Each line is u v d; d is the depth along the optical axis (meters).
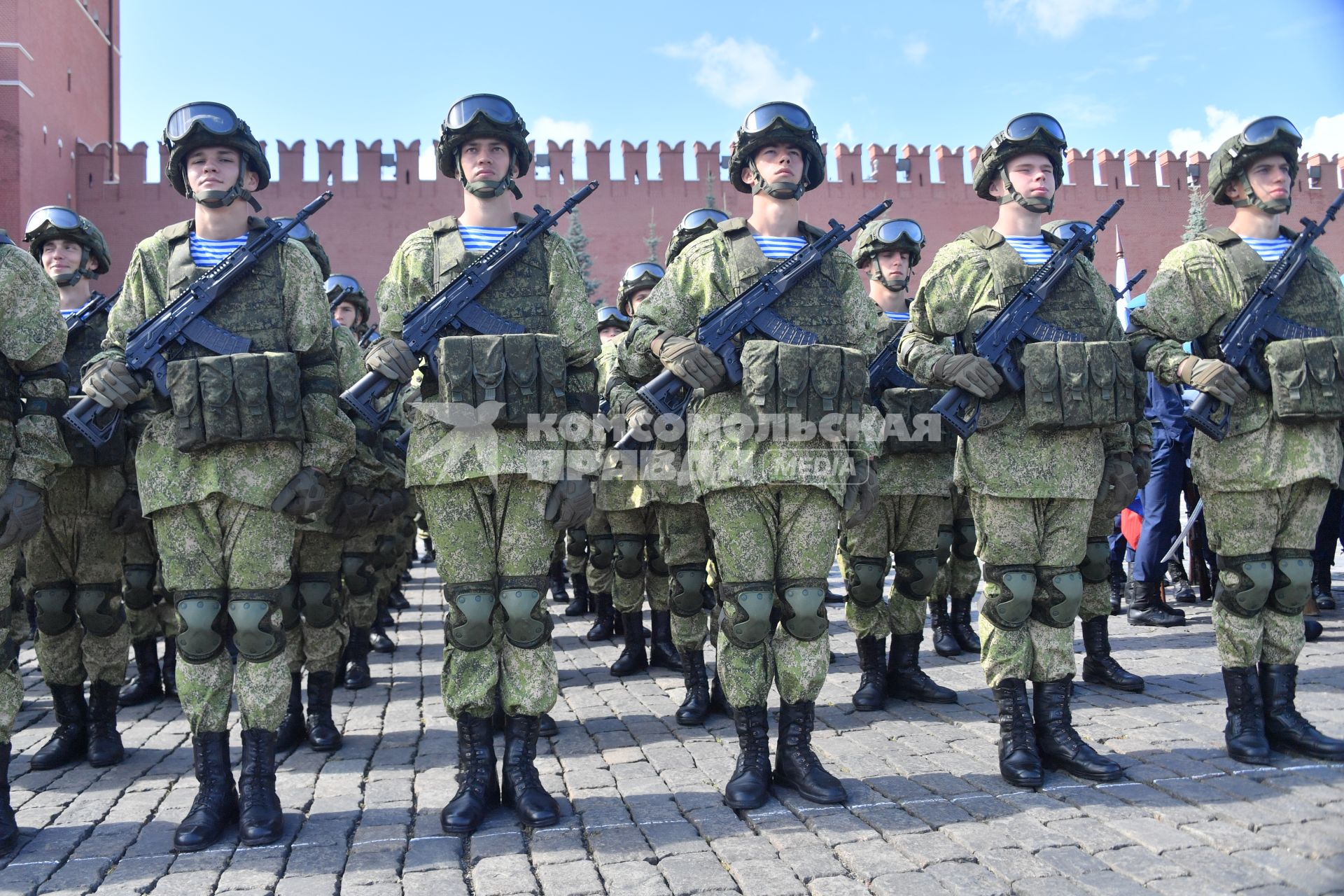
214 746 3.69
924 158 35.44
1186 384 4.22
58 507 4.62
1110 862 3.11
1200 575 8.40
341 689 6.38
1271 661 4.16
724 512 3.84
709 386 3.80
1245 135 4.34
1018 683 4.00
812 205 34.50
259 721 3.67
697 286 4.02
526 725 3.82
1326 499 4.14
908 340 4.46
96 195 35.78
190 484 3.61
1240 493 4.12
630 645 6.73
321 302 3.97
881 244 6.17
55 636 4.73
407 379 3.81
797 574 3.82
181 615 3.63
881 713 5.25
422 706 5.84
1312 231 4.29
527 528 3.76
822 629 3.86
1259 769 3.94
